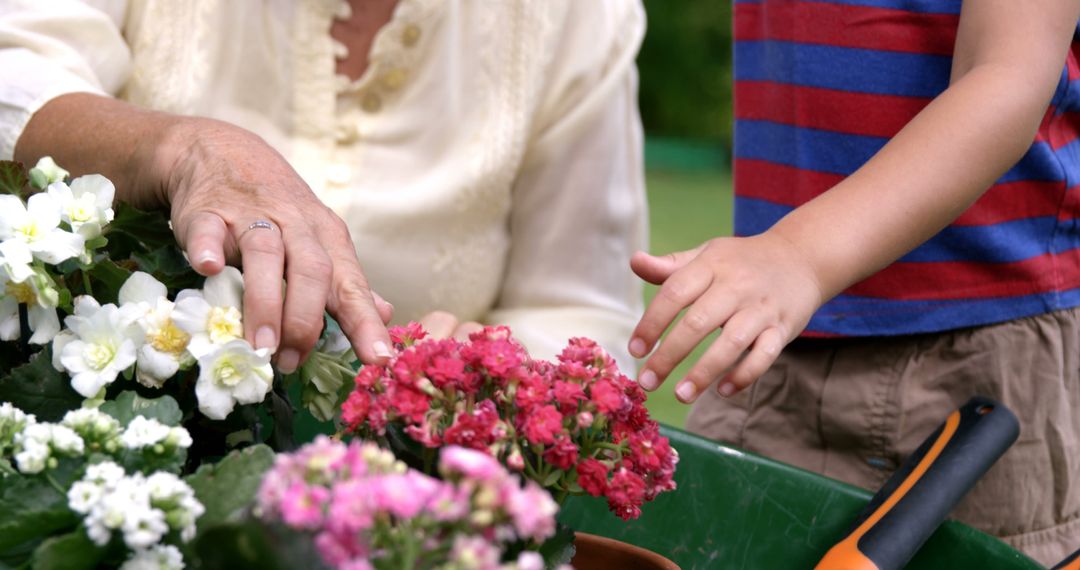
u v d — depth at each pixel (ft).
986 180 3.34
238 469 2.14
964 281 4.11
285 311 2.50
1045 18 3.45
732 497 3.35
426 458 2.36
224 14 4.63
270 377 2.36
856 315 4.20
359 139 4.79
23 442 2.15
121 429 2.21
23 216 2.50
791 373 4.44
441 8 4.67
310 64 4.72
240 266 2.74
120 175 3.27
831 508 3.24
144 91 4.63
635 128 5.35
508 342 2.41
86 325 2.42
